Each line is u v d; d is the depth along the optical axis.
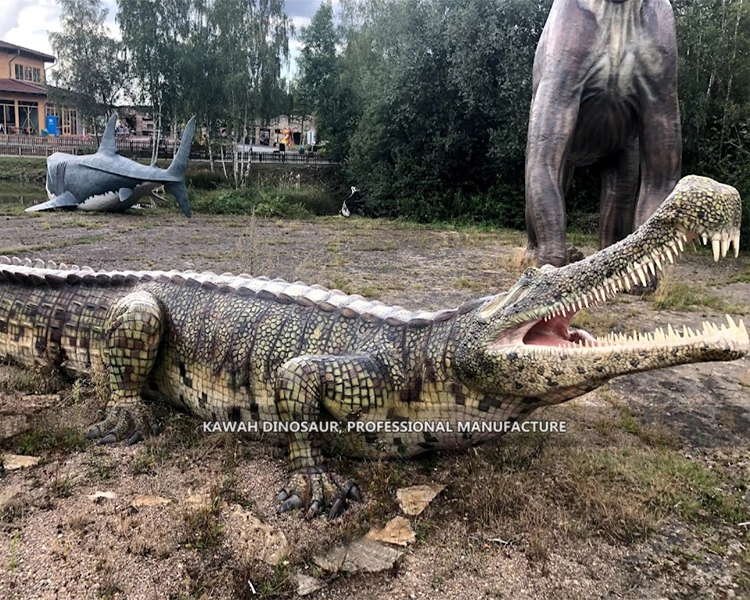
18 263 5.98
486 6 19.61
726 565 3.06
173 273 4.77
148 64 28.92
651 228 3.14
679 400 5.19
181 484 3.59
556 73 8.88
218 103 29.16
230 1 28.89
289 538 3.13
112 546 3.01
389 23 23.67
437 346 3.56
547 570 2.97
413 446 3.72
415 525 3.27
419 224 19.95
